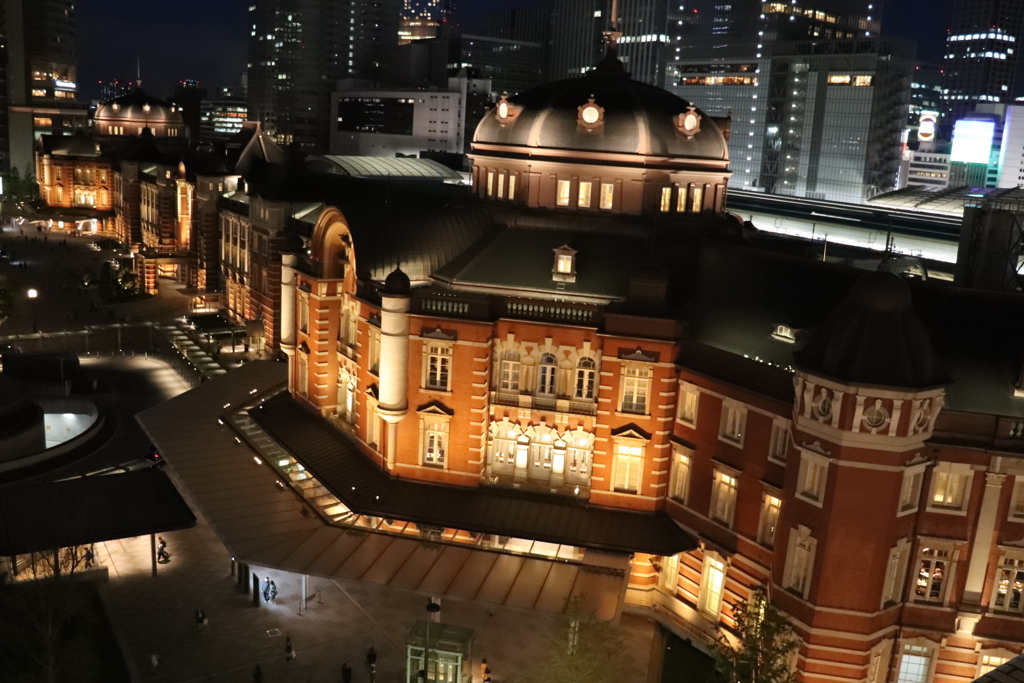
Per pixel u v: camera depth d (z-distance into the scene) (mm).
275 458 74188
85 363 112812
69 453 82625
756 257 62875
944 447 49594
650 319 59312
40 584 58125
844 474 49000
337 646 57406
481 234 72750
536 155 71438
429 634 51344
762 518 55281
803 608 51344
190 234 141250
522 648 57438
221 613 60562
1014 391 50500
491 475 64875
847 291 56469
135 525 63094
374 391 66750
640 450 61406
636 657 57656
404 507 62469
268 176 117500
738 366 56562
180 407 84375
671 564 61500
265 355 110500
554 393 62875
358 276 68062
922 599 51844
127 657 55281
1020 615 51094
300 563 58562
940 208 126312
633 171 69938
